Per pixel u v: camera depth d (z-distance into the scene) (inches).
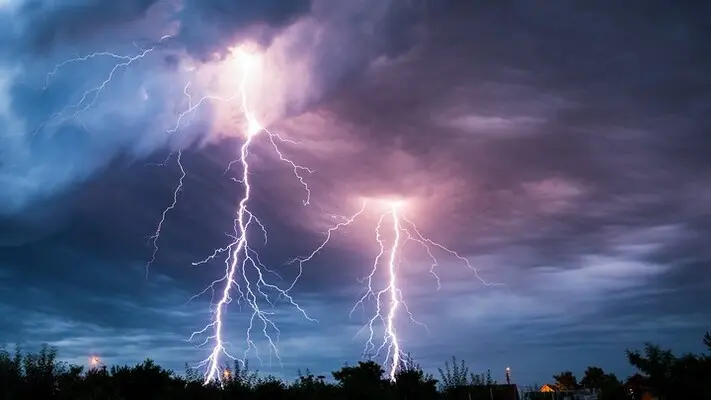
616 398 813.2
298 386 868.0
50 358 753.0
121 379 743.1
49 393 700.0
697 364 663.1
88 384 716.7
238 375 851.4
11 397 668.1
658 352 688.4
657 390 667.4
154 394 744.3
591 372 1835.6
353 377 902.4
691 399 637.3
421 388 904.9
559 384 1745.8
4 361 717.3
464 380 991.6
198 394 770.2
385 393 868.6
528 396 1155.3
